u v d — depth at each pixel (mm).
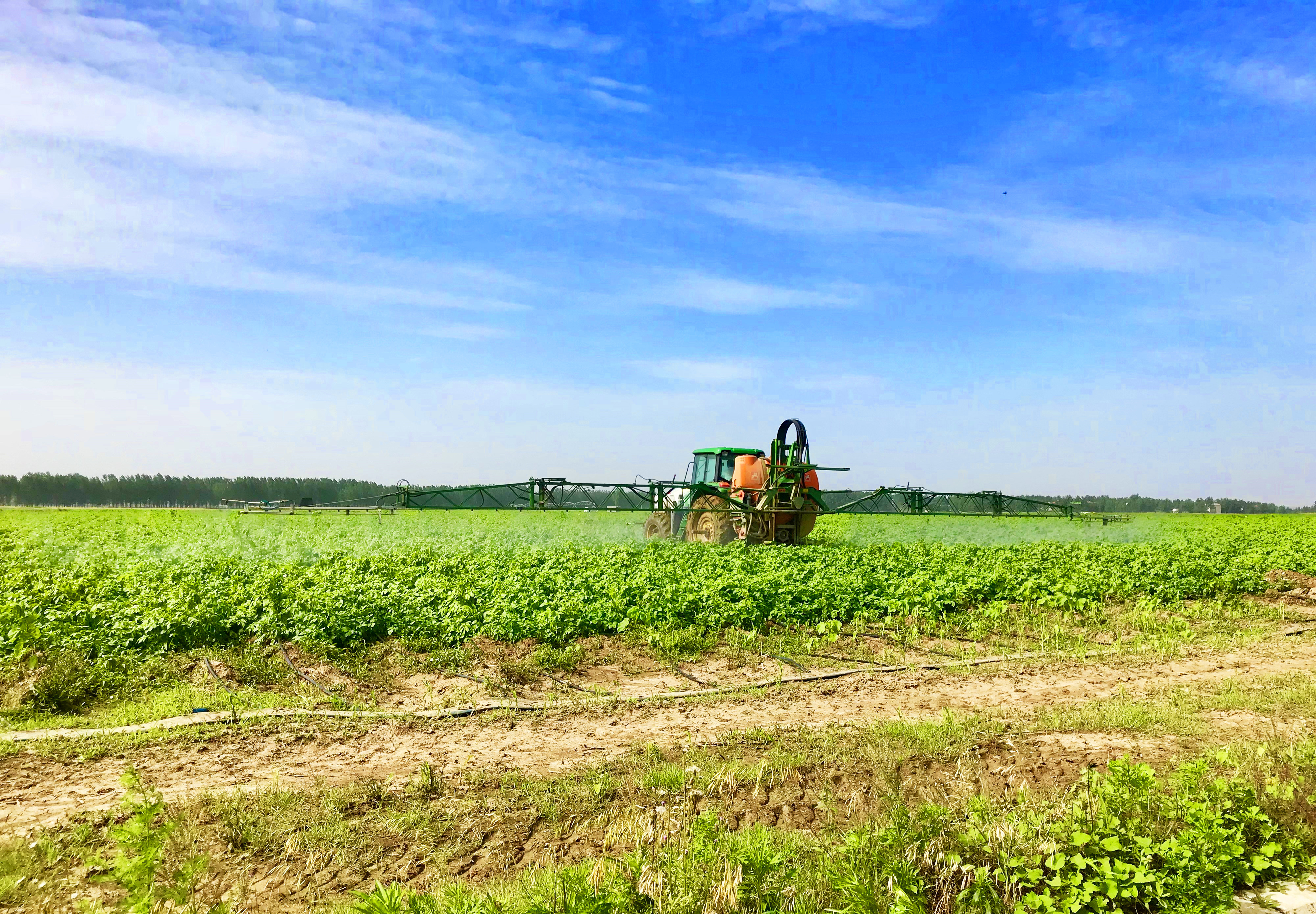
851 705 9883
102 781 7246
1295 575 21438
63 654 10617
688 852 5211
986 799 6066
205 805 6512
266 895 5262
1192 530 33438
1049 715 8914
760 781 6801
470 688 10547
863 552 20844
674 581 15117
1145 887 4992
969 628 14250
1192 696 9617
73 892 5191
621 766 7516
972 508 27031
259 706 9609
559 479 20953
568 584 15141
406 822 6219
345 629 12258
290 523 28297
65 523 36219
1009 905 4898
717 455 25531
